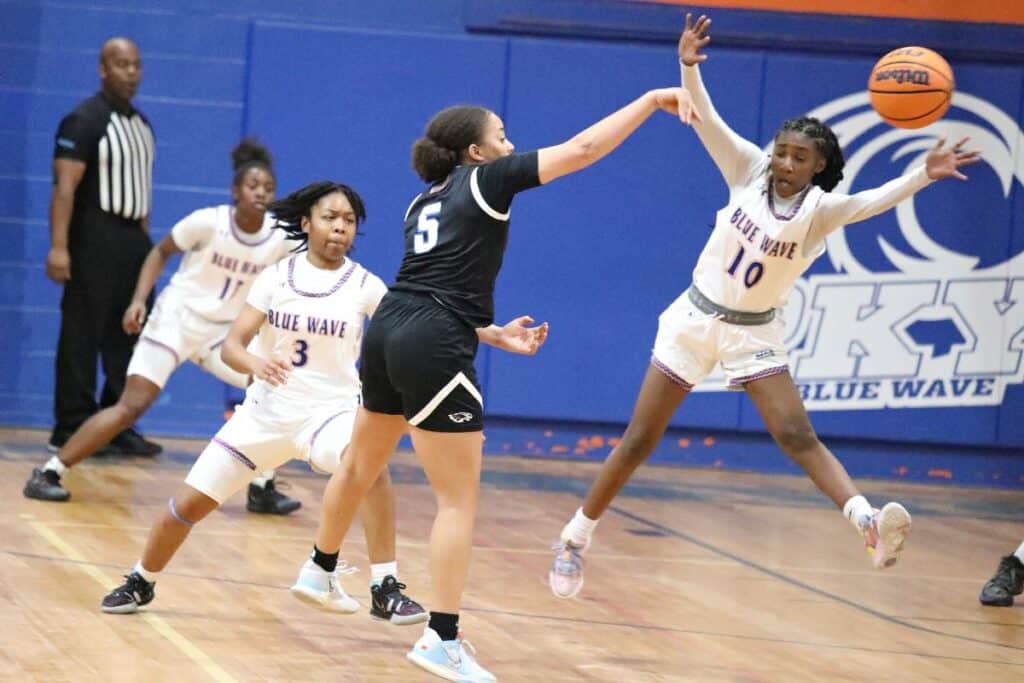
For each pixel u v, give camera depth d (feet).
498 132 22.63
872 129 50.19
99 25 49.01
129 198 44.27
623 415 50.39
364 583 29.25
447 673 21.58
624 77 49.67
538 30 49.73
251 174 36.86
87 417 44.60
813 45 50.08
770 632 28.02
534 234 49.88
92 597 26.61
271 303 26.45
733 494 46.06
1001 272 50.49
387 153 49.55
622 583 31.73
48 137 49.01
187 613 25.98
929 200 50.34
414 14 49.88
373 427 23.04
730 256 26.66
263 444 25.77
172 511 25.20
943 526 43.16
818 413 50.67
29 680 21.08
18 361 49.24
